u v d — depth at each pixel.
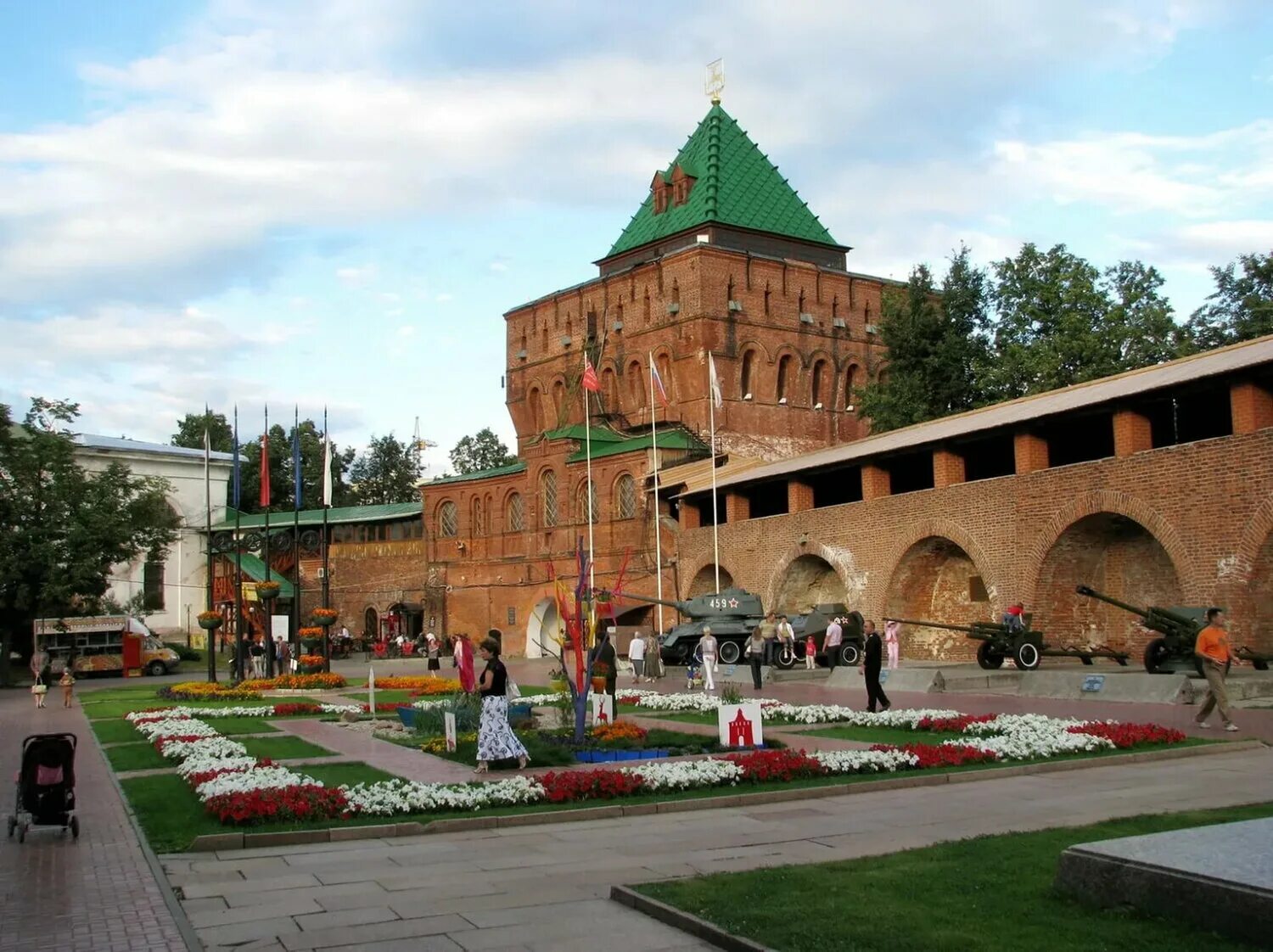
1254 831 9.32
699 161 71.56
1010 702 27.66
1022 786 15.83
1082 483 35.59
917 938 8.09
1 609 58.59
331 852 12.62
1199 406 40.62
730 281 65.50
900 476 50.66
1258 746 18.81
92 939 9.20
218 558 85.88
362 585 81.12
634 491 60.38
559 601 23.12
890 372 61.44
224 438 116.19
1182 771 16.56
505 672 18.75
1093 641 38.41
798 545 49.25
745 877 10.31
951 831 12.78
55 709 37.81
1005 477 38.78
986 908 8.84
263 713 31.56
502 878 11.10
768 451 65.94
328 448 46.09
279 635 52.66
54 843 13.36
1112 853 8.75
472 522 73.31
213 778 16.97
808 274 68.88
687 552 57.19
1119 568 37.94
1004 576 38.59
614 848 12.46
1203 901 7.98
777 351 66.81
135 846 13.12
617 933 9.07
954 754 17.62
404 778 17.64
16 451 59.75
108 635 65.75
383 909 10.02
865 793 15.69
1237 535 30.48
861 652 43.75
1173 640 28.89
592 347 70.56
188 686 42.06
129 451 83.19
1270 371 30.39
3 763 22.16
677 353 65.25
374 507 82.75
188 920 9.81
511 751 18.36
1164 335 55.50
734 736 20.14
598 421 68.62
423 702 34.25
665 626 58.12
